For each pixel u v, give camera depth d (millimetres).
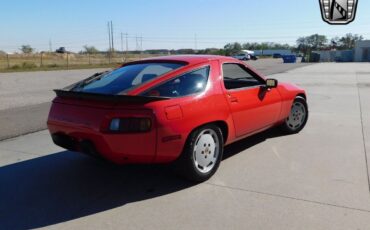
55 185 4605
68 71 32594
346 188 4270
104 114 4051
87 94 4164
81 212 3873
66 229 3529
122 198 4184
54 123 4590
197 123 4391
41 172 5070
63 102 4559
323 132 6895
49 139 6895
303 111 6871
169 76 4449
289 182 4484
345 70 29578
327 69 31531
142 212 3824
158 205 3973
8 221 3707
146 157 4125
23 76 25594
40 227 3582
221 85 4914
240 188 4348
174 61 4875
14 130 7660
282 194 4148
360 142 6180
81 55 92375
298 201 3963
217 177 4699
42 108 10602
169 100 4188
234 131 5105
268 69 31375
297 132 6840
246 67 5586
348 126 7410
